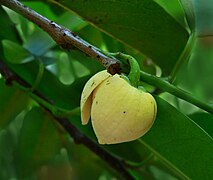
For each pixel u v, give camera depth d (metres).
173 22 0.39
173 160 0.35
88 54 0.30
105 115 0.29
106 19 0.39
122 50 0.43
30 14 0.32
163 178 0.51
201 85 0.49
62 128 0.48
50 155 0.50
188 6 0.37
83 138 0.44
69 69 0.47
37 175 0.51
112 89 0.29
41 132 0.48
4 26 0.44
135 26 0.39
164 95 0.46
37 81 0.42
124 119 0.29
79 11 0.39
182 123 0.34
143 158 0.44
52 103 0.43
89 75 0.44
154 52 0.40
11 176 0.51
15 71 0.44
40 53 0.44
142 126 0.29
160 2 0.38
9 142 0.51
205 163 0.34
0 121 0.48
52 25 0.31
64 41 0.31
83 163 0.50
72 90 0.44
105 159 0.44
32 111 0.48
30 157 0.50
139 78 0.30
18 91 0.47
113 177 0.50
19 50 0.44
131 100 0.29
